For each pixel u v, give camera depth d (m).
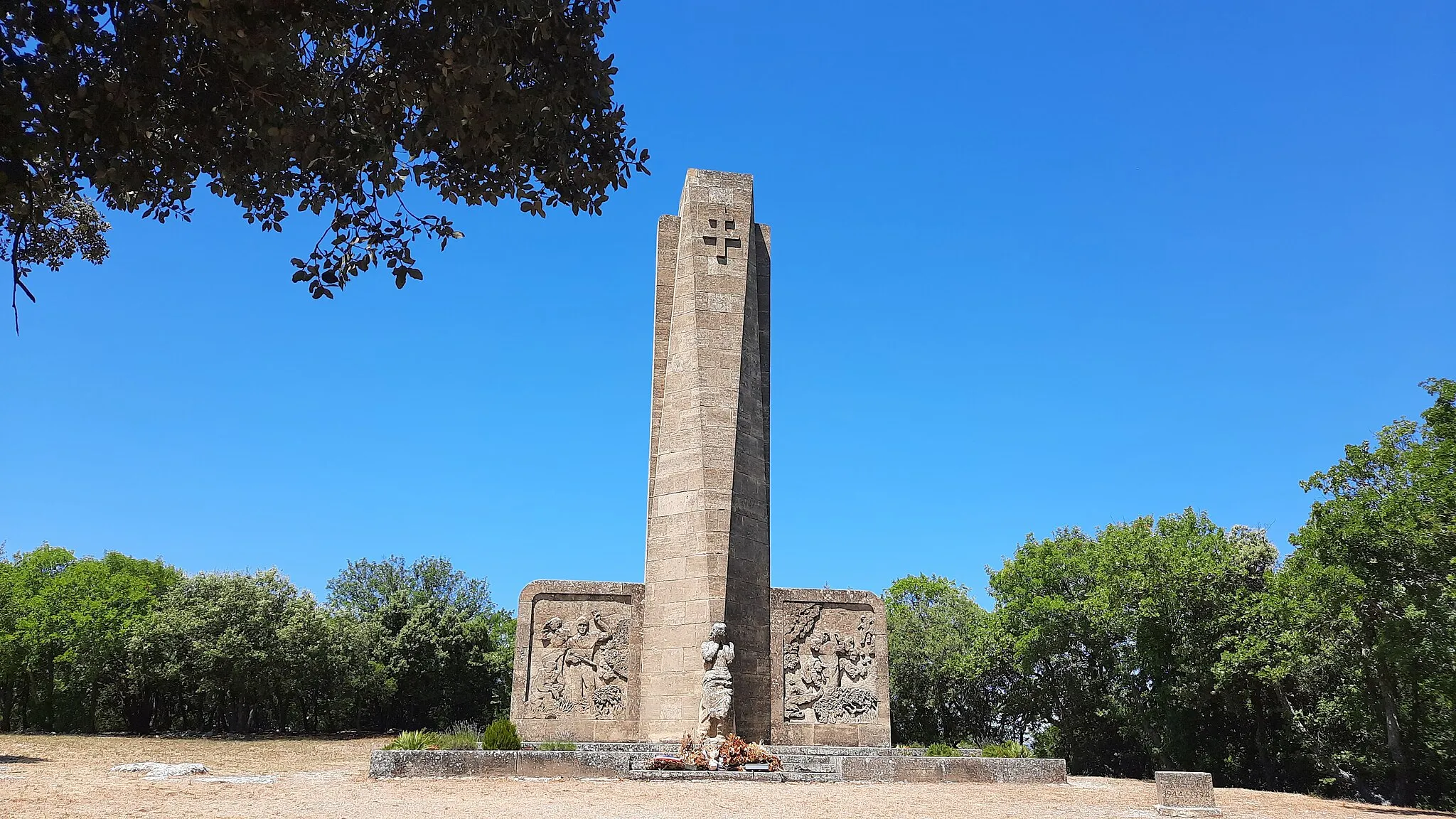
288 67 11.06
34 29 9.46
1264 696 41.84
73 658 55.16
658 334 31.66
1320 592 29.25
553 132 11.80
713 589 28.38
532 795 19.50
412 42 10.97
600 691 29.09
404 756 22.42
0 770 22.02
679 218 32.69
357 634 60.59
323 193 12.06
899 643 60.12
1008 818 17.83
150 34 10.06
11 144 9.08
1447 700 27.92
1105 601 43.53
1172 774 20.56
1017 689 53.78
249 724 66.50
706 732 26.78
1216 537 43.62
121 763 26.56
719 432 29.81
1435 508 25.27
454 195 12.28
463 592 78.56
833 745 29.78
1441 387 25.88
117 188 10.59
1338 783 38.97
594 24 11.77
